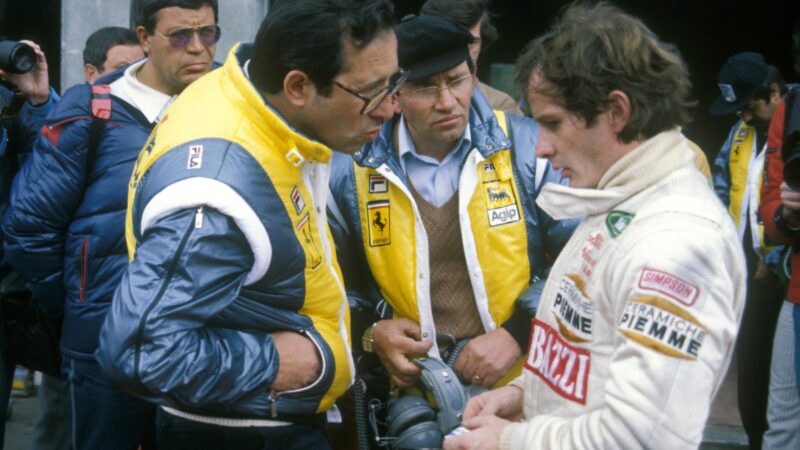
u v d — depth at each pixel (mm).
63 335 2877
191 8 2783
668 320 1429
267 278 1910
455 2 3426
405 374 2557
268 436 1985
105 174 2754
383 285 2645
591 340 1576
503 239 2596
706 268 1444
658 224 1492
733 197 4555
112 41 3992
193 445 2000
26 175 2805
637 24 1563
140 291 1774
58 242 2811
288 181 1934
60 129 2742
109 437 2861
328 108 1916
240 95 1934
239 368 1859
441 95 2463
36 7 6594
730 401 4996
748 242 4246
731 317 1465
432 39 2424
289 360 1944
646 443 1426
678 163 1553
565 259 1685
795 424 3299
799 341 3209
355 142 1987
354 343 2713
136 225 1935
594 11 1609
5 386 3248
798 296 3207
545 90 1591
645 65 1522
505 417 1914
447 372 2451
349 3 1860
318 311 2061
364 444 2676
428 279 2605
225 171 1836
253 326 1954
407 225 2598
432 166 2648
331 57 1854
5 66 3385
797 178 2883
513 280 2613
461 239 2643
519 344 2600
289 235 1913
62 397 3541
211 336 1853
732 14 8219
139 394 1800
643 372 1431
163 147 1919
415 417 2385
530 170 2605
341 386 2098
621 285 1501
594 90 1532
